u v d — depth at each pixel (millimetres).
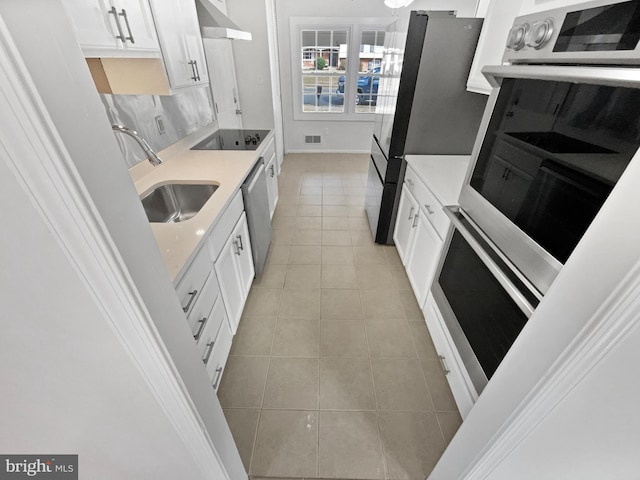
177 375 622
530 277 880
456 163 2002
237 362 1645
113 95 1447
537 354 551
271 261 2480
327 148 5332
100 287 455
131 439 764
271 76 3812
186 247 1079
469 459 818
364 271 2371
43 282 454
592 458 546
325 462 1239
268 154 2723
